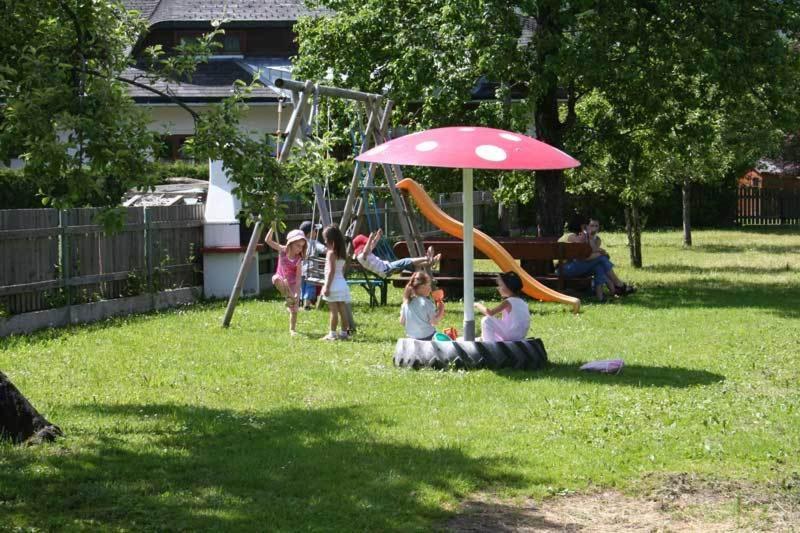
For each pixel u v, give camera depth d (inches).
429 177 941.2
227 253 815.7
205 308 741.9
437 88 839.1
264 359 509.4
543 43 814.5
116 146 312.2
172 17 1374.3
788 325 650.2
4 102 319.9
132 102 323.6
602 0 818.8
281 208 359.3
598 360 513.0
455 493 293.6
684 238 1476.4
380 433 356.8
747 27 828.6
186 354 523.2
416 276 510.9
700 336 602.2
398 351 490.6
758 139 1142.3
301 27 930.1
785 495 301.9
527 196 990.4
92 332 606.5
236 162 346.3
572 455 333.1
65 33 345.4
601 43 797.2
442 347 483.5
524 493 297.7
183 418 377.4
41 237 634.2
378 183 911.7
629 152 920.3
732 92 864.3
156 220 756.6
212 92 1275.8
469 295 507.5
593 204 1663.4
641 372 482.9
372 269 652.7
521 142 478.0
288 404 408.8
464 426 368.2
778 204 2021.4
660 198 1824.6
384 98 751.1
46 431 344.5
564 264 808.9
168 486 294.5
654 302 778.8
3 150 310.3
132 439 345.4
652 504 292.7
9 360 501.7
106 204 371.6
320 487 294.0
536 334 609.6
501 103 858.8
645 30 820.6
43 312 630.5
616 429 366.0
